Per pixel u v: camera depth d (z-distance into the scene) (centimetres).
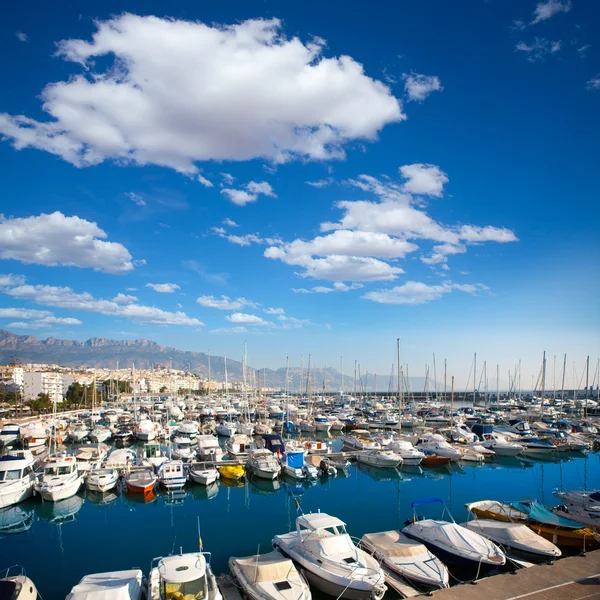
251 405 12400
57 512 3641
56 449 6612
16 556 2766
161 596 1838
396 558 2294
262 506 3806
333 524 2438
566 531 2670
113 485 4138
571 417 10075
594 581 2062
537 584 2039
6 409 13250
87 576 2073
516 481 4788
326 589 2127
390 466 5153
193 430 7894
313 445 5856
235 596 2067
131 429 7900
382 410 11319
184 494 4159
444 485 4581
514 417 9931
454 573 2380
